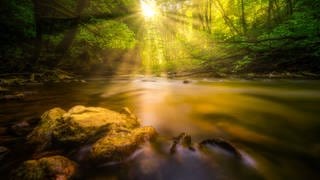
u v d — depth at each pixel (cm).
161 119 427
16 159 267
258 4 1805
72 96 734
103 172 238
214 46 1784
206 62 1659
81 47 1973
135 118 380
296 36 1157
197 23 2438
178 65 2042
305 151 275
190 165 247
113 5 1980
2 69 1264
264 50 1303
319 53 1052
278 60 1217
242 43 1459
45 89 922
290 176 226
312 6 1259
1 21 1352
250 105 540
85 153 269
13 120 439
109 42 1895
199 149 278
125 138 276
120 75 1958
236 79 1167
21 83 1077
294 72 1112
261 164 246
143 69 2630
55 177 215
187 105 559
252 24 1842
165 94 751
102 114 335
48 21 1641
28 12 1426
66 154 272
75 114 323
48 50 1720
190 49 2142
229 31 2006
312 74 1031
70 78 1462
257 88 822
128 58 2612
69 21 1658
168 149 284
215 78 1294
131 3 2248
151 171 239
